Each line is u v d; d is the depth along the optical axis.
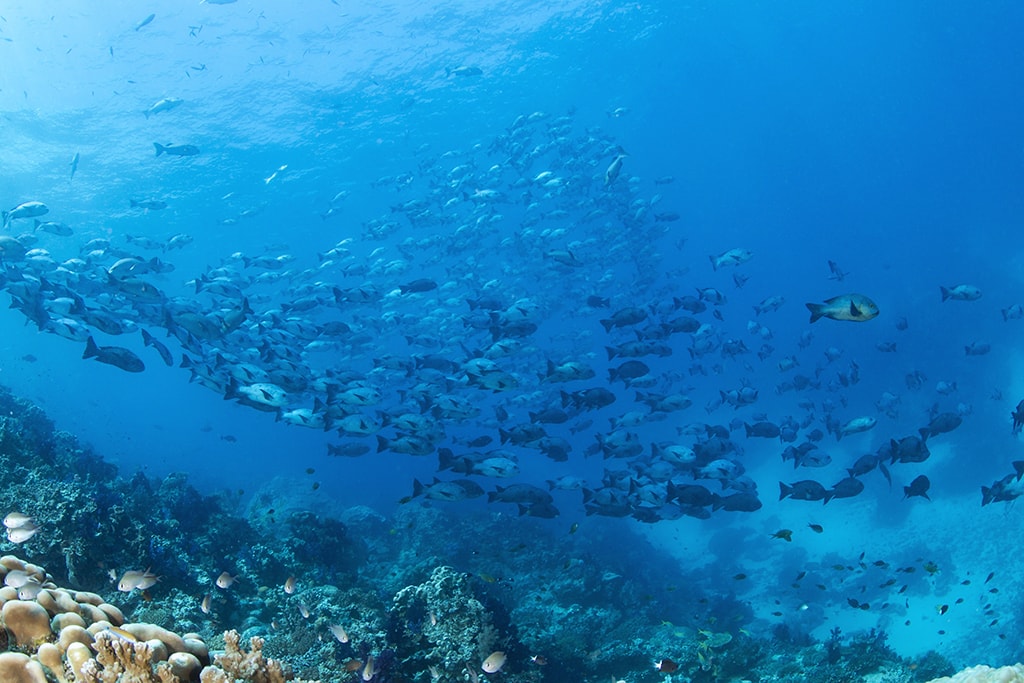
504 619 11.79
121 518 10.11
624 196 34.84
